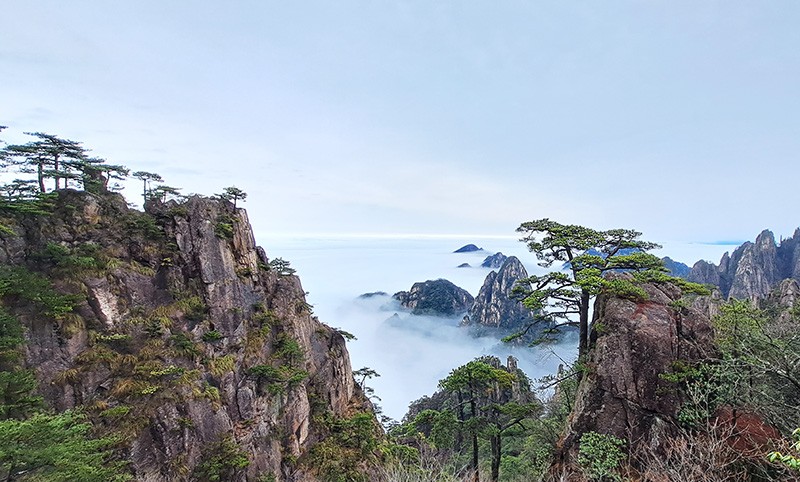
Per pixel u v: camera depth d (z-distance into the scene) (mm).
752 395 14836
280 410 33281
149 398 25109
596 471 15242
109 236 29141
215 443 26906
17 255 24172
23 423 12992
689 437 13633
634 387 16312
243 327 33844
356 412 45031
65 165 28000
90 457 15617
